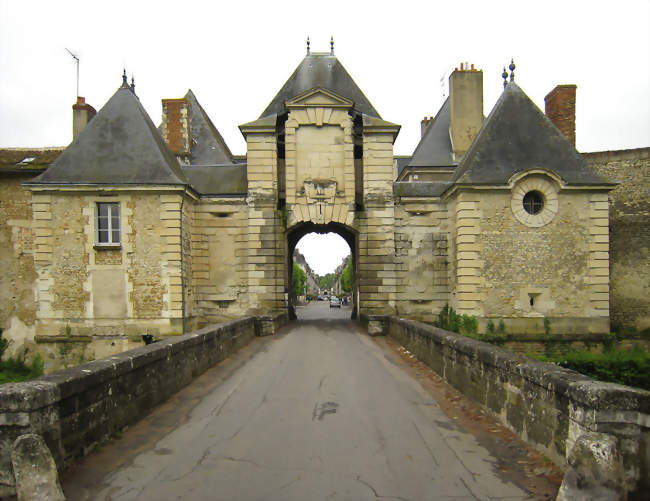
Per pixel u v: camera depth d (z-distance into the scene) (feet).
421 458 14.62
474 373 20.56
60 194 46.80
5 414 11.58
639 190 58.54
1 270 52.80
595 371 44.65
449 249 53.26
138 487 12.60
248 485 12.75
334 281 388.78
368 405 20.76
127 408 17.48
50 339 46.47
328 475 13.39
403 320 38.32
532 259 46.85
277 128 56.75
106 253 46.80
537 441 14.55
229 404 20.97
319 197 54.34
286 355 33.86
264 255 53.93
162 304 46.75
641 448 11.04
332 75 60.85
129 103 52.47
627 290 57.67
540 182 46.98
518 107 52.16
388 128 54.65
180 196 47.06
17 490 11.27
